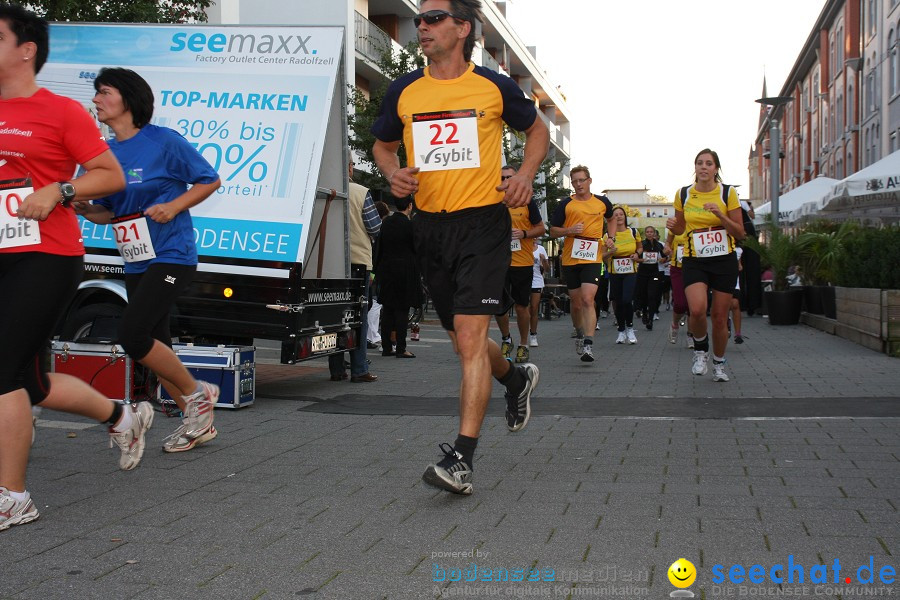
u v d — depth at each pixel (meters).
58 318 4.10
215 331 7.54
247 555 3.50
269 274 7.42
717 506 4.12
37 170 4.02
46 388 4.29
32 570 3.35
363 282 8.83
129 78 5.41
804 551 3.44
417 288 11.52
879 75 38.97
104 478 4.82
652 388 8.24
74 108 4.04
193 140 7.88
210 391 5.59
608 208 10.82
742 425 6.22
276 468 5.06
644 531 3.74
